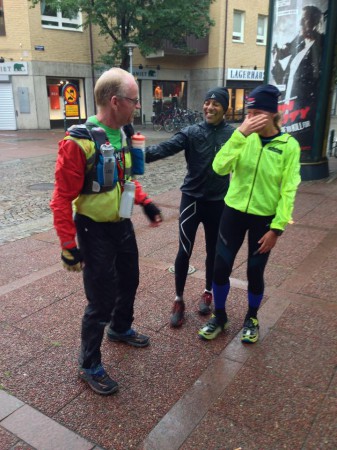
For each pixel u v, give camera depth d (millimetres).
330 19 7676
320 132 8289
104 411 2291
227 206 2768
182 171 10000
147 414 2270
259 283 2832
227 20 22406
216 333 2973
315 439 2092
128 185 2354
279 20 7879
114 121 2223
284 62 7980
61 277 3969
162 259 4430
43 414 2266
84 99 21391
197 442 2086
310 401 2350
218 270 2846
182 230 3025
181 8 16719
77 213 2316
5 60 19234
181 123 20000
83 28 19281
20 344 2889
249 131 2430
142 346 2863
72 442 2084
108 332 2928
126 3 15883
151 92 23234
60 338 2963
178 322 3107
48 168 10242
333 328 3078
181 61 23734
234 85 24125
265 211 2641
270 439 2098
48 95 20406
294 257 4438
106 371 2619
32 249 4766
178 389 2463
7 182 8672
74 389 2459
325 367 2645
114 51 17609
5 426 2182
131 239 2578
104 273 2348
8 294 3621
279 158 2535
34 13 18625
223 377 2561
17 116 20047
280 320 3195
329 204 6637
